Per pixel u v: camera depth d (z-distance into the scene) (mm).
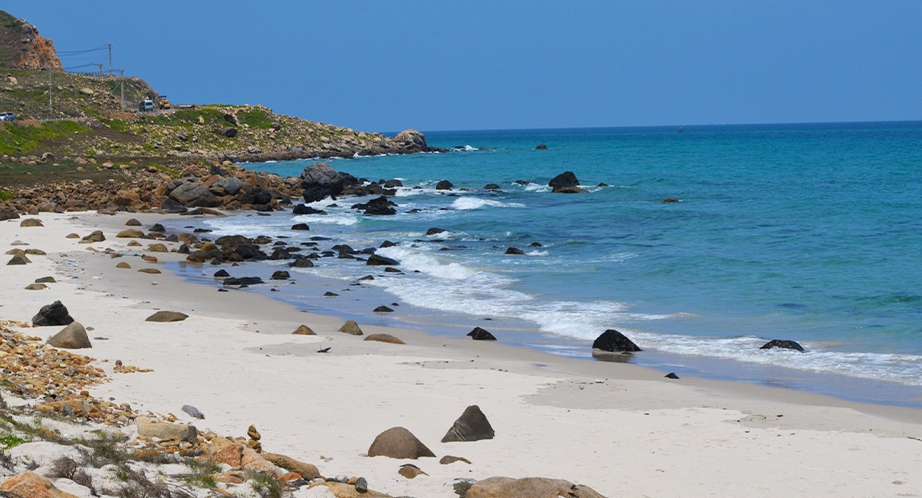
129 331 19484
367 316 23781
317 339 19797
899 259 30797
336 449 11328
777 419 13820
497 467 10859
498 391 15398
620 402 14867
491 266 32469
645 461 11352
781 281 27641
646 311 24031
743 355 19125
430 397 14727
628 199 59469
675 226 43312
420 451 11266
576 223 46094
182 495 8117
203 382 14961
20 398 11188
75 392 12508
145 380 14664
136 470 8664
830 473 10938
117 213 50500
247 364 16734
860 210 46312
